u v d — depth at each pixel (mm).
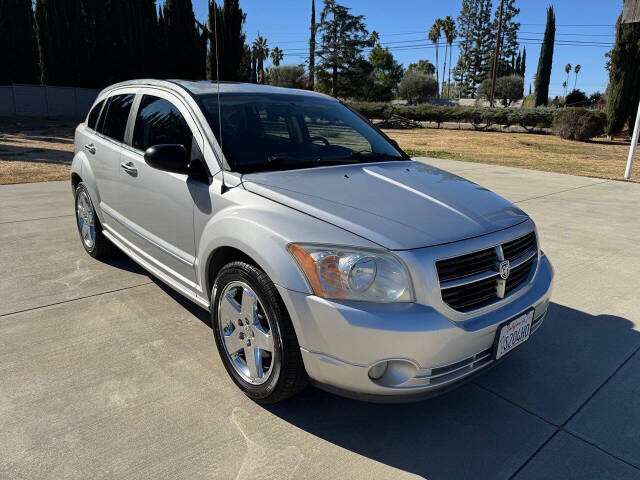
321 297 2232
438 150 18797
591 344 3441
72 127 25422
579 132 24984
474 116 34500
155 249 3510
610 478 2234
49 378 2836
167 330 3436
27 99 30312
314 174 2965
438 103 66312
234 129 3168
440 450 2379
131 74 33844
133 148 3775
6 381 2795
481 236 2459
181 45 35031
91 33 32406
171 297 3979
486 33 83750
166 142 3408
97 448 2301
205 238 2820
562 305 4082
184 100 3381
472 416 2643
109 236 4344
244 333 2666
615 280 4656
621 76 25109
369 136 3840
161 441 2361
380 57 86000
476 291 2393
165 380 2852
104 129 4359
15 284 4176
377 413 2648
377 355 2162
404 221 2422
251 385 2637
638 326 3723
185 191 3076
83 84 32781
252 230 2494
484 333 2344
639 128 11086
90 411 2559
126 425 2463
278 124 3391
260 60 73312
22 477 2115
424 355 2189
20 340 3250
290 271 2295
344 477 2186
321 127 3639
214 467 2213
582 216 7207
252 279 2471
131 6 33250
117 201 4008
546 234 6191
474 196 2922
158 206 3379
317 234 2328
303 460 2281
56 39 31500
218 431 2449
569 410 2711
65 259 4824
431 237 2330
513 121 32438
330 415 2613
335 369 2248
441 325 2188
